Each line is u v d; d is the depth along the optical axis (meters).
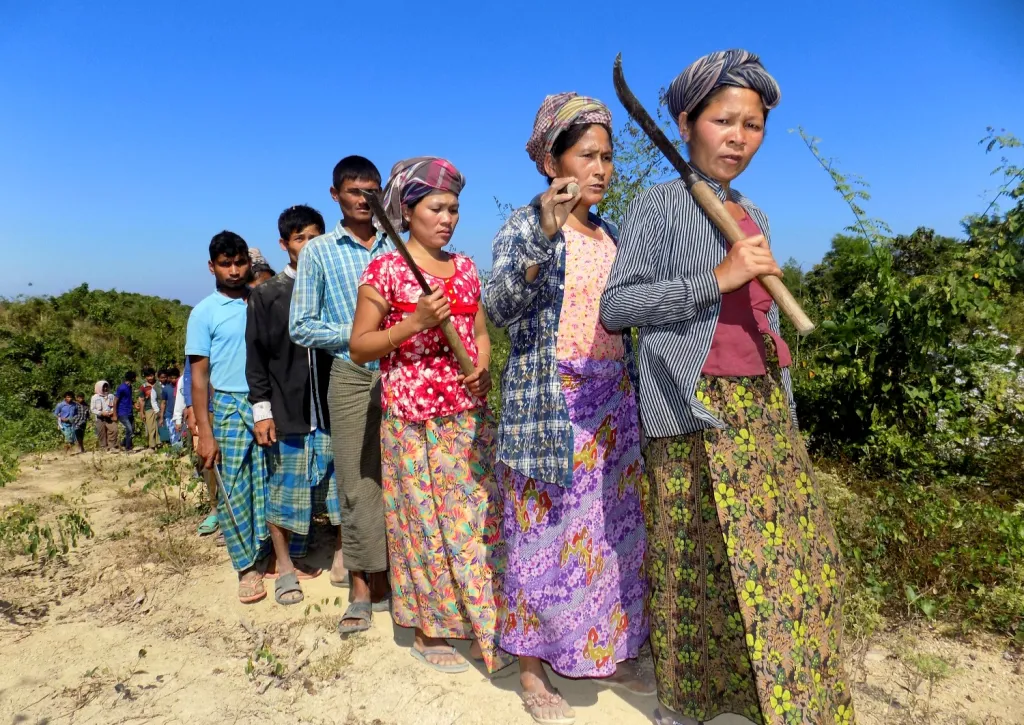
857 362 5.21
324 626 3.15
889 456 4.98
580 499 2.29
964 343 5.36
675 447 2.08
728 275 1.87
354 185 3.12
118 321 32.66
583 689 2.59
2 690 2.71
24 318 30.41
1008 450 4.88
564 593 2.30
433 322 2.38
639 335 2.16
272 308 3.35
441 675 2.72
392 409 2.60
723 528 1.93
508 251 2.14
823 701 1.96
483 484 2.59
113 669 2.85
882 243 5.26
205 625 3.21
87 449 13.69
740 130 1.99
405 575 2.73
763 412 2.01
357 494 3.03
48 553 3.96
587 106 2.18
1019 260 4.80
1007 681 2.54
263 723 2.47
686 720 2.30
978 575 3.13
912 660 2.65
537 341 2.25
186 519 4.77
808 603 1.95
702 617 2.15
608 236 2.46
